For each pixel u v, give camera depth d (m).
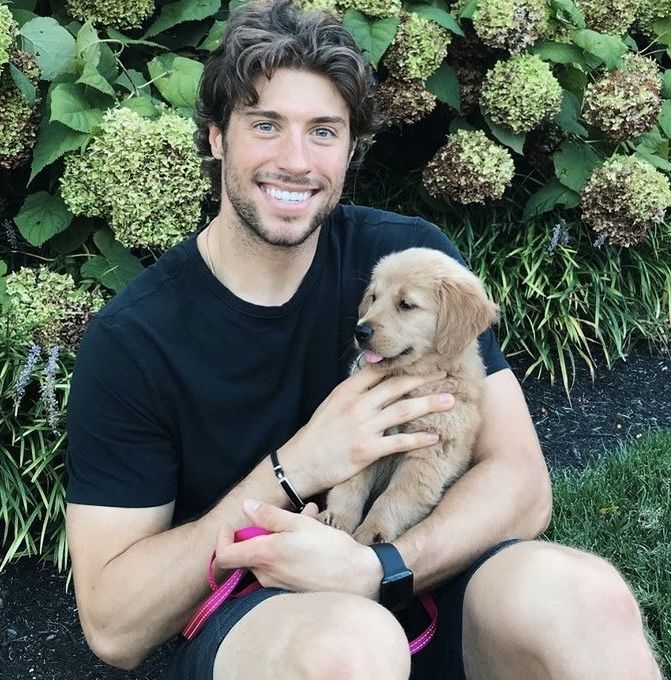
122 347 1.13
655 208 2.19
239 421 1.19
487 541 1.16
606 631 1.01
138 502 1.13
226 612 1.05
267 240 1.14
